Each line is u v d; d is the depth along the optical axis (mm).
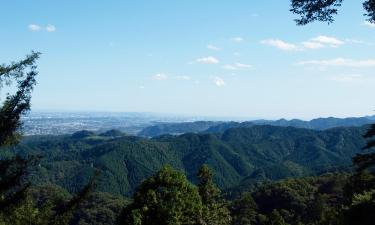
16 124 11352
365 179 19109
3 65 11578
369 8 11672
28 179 11172
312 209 82875
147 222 23516
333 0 11586
